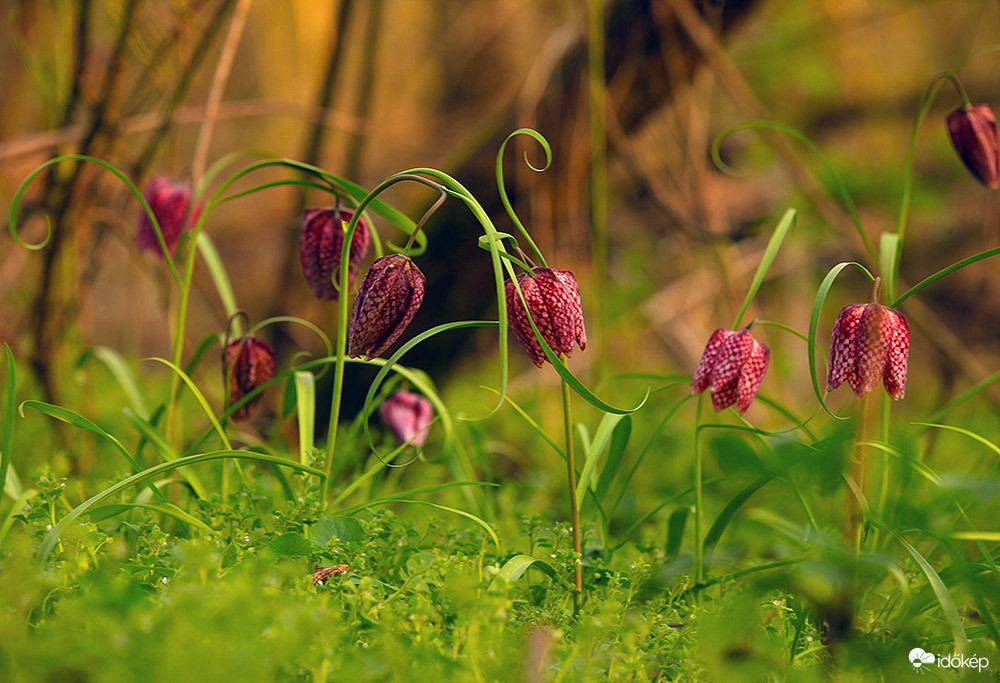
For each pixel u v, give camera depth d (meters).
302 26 2.99
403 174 1.62
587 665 1.54
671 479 2.01
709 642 1.55
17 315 2.37
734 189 3.16
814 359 1.60
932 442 1.88
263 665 1.51
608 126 2.14
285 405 1.78
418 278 1.62
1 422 2.00
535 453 2.16
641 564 1.64
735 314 2.34
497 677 1.54
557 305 1.60
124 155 2.02
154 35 2.09
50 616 1.58
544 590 1.65
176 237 1.82
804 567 1.58
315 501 1.66
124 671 1.50
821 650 1.62
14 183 2.43
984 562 1.65
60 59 2.09
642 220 3.03
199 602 1.53
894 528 1.66
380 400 1.83
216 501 1.69
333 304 2.21
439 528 1.70
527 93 2.09
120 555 1.63
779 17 2.92
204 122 1.89
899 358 1.62
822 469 1.62
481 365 3.02
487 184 2.21
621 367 2.58
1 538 1.62
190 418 2.23
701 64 2.14
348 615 1.58
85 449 1.95
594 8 2.04
